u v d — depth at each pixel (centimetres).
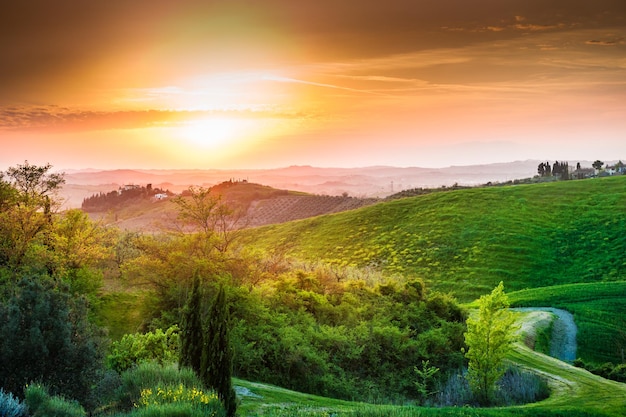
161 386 1842
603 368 3825
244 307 3559
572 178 17750
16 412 1505
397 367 3494
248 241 12462
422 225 11025
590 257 8925
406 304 4391
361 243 10925
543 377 3131
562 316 5066
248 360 3123
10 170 4375
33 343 1792
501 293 2897
